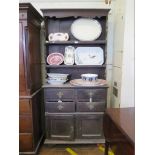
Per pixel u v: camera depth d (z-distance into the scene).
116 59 2.16
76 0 2.26
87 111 2.05
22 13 1.68
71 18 2.26
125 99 1.94
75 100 2.03
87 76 2.11
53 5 2.29
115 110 1.43
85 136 2.10
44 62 2.36
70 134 2.08
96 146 2.20
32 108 1.85
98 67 2.32
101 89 2.01
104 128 1.46
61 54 2.26
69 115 2.05
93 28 2.22
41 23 2.28
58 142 2.08
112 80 2.36
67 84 2.09
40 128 2.26
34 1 2.26
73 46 2.30
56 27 2.30
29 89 1.81
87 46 2.31
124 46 1.87
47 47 2.28
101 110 2.04
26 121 1.84
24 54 1.75
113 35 2.30
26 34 1.73
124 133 1.02
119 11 2.04
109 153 1.94
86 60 2.29
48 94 2.03
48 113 2.05
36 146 1.98
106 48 2.22
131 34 1.85
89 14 2.06
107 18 2.12
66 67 2.28
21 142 1.87
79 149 2.15
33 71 1.94
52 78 2.11
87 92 2.02
